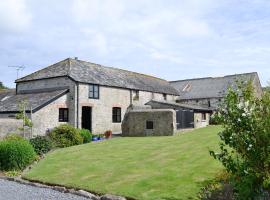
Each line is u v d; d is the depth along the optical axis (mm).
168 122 27328
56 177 13828
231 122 8344
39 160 17891
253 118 8055
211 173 11938
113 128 34375
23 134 24703
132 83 38375
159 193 10453
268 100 8203
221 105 8742
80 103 30875
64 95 30312
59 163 16562
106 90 33875
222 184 10305
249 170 7965
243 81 9133
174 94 45844
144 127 28562
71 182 12781
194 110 34531
